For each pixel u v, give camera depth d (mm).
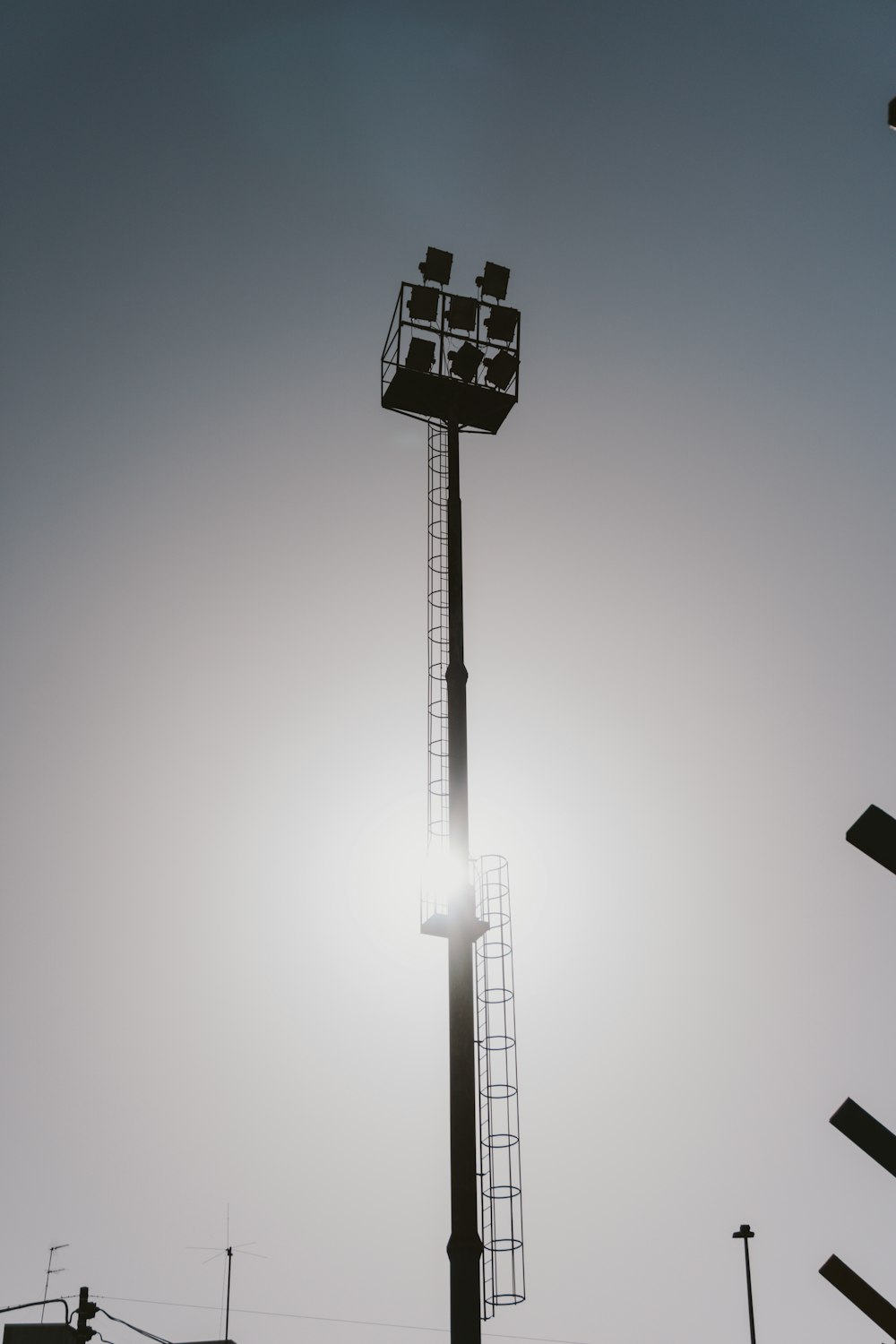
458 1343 16406
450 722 20422
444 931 19938
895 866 8211
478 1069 18469
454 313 23531
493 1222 17625
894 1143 10516
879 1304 16844
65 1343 33312
